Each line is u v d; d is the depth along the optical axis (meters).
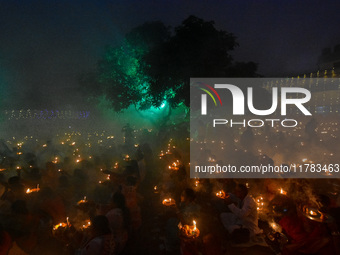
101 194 6.69
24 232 4.92
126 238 5.64
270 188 6.80
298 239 4.58
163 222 7.18
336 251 4.34
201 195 6.60
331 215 4.79
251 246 5.77
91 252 4.12
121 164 10.21
